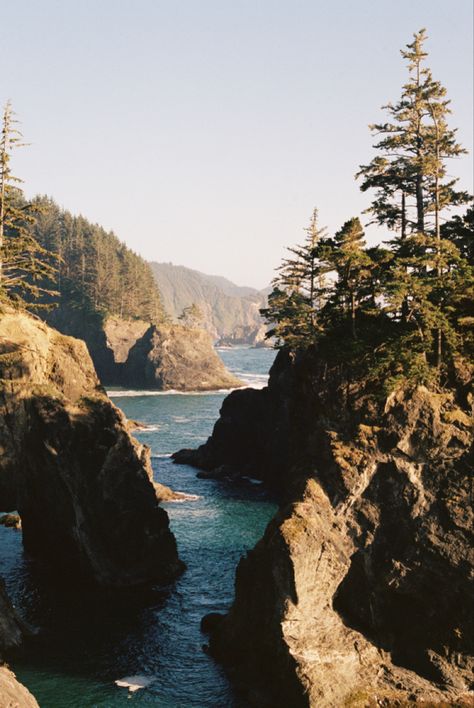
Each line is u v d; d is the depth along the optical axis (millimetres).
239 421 81875
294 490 35781
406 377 35344
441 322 35406
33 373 47906
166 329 166000
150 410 130625
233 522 59656
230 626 35406
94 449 47000
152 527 47125
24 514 50562
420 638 32250
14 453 46406
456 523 32094
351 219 42906
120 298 180875
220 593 43844
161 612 40844
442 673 31250
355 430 35531
